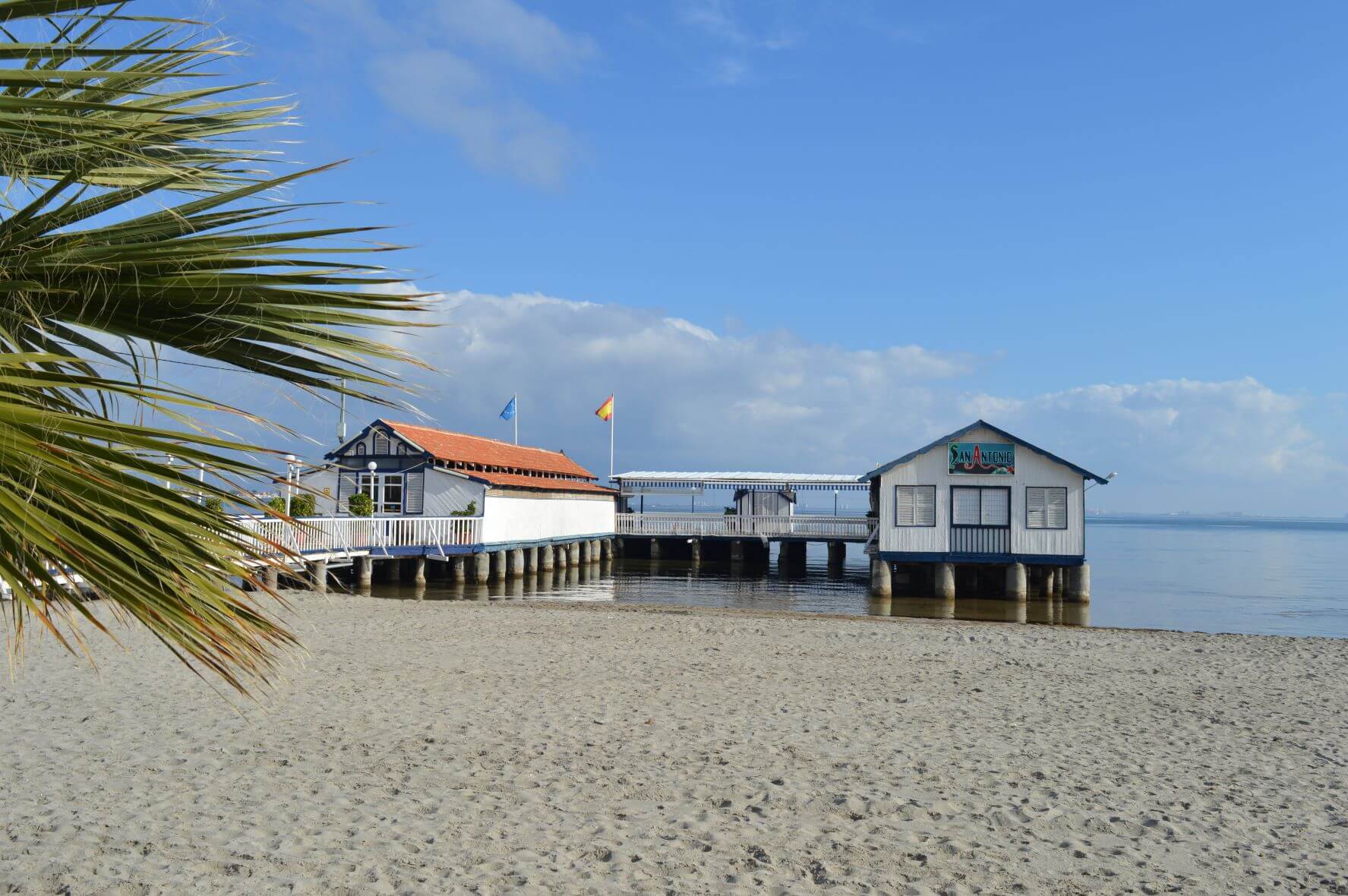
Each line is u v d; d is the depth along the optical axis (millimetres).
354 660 12703
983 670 13102
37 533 2053
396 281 2572
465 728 8922
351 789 6957
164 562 2205
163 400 2242
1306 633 24359
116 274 2309
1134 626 25141
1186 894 5332
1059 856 5891
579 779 7328
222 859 5492
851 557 54281
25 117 2230
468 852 5730
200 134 2680
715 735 8867
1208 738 9227
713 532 42812
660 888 5246
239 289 2396
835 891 5262
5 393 2037
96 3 2412
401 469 33125
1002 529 29453
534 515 37344
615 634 15883
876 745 8648
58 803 6441
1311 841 6230
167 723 8828
